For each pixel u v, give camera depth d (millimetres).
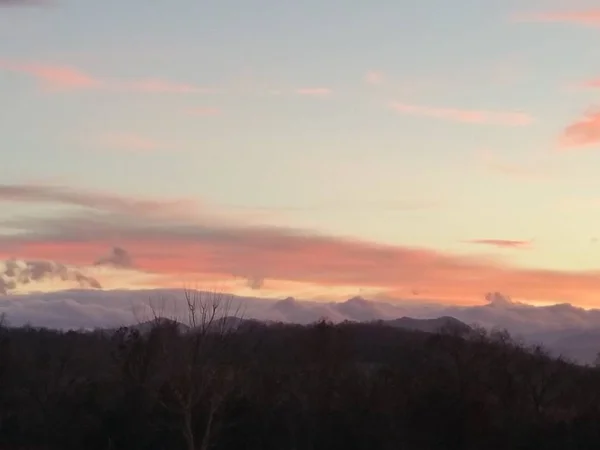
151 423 67562
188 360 69750
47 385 78375
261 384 72188
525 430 69438
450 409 69500
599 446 67625
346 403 70438
